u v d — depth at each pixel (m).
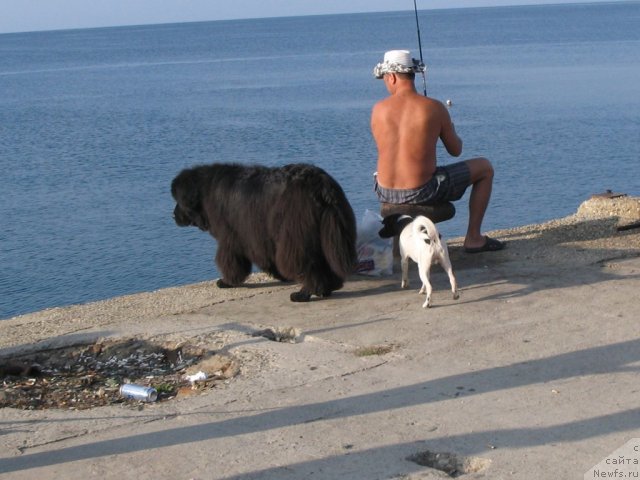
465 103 39.34
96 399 8.47
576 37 112.69
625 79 48.50
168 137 32.84
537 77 52.38
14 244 17.69
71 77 77.75
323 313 9.33
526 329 8.87
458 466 7.64
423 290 9.55
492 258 10.21
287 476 7.56
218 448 7.79
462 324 8.98
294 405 8.12
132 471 7.64
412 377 8.35
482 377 8.32
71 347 9.09
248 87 56.09
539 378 8.28
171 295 9.95
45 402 8.46
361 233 10.02
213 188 9.91
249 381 8.41
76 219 19.62
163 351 9.03
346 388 8.27
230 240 9.89
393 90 10.15
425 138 9.97
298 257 9.48
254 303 9.63
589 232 10.73
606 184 21.53
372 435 7.84
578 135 29.11
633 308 9.08
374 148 27.81
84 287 15.05
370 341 8.82
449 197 10.13
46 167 27.14
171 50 136.00
